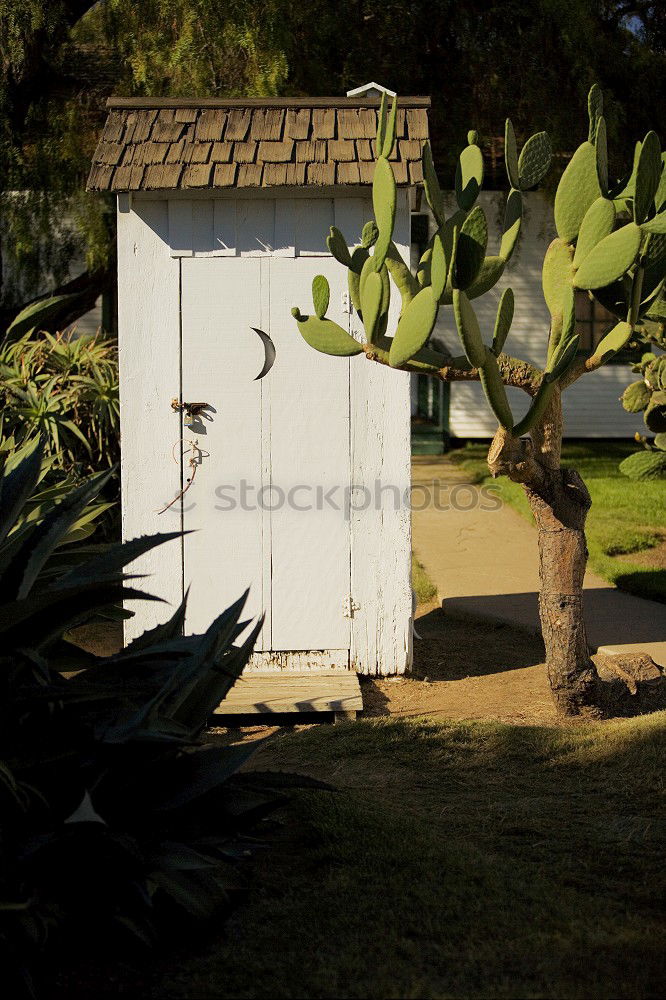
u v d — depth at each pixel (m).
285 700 5.10
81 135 10.86
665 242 4.26
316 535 5.61
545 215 14.05
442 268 3.78
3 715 2.71
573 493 4.81
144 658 2.93
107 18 10.55
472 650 6.38
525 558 8.69
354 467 5.57
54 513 2.98
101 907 2.73
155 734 2.67
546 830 3.56
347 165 5.38
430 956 2.74
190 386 5.52
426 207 13.78
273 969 2.69
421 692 5.49
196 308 5.50
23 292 11.84
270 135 5.57
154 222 5.46
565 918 2.92
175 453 5.54
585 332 14.88
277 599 5.62
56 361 7.94
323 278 4.46
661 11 12.60
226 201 5.46
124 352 5.50
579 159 4.40
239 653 3.32
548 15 11.35
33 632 2.83
